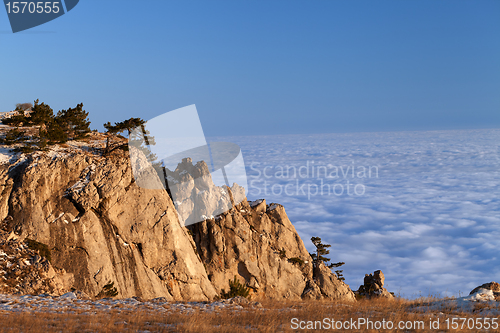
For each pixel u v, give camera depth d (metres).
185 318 17.20
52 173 36.56
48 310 18.50
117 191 39.09
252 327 16.25
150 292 38.44
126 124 40.12
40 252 32.66
